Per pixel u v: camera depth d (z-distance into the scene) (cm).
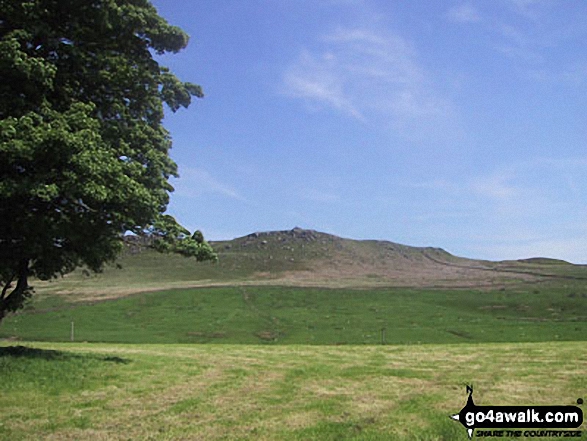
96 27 1688
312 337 5181
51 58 1572
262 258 13912
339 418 1107
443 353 2194
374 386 1463
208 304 7631
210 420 1107
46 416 1129
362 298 8244
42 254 1616
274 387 1462
